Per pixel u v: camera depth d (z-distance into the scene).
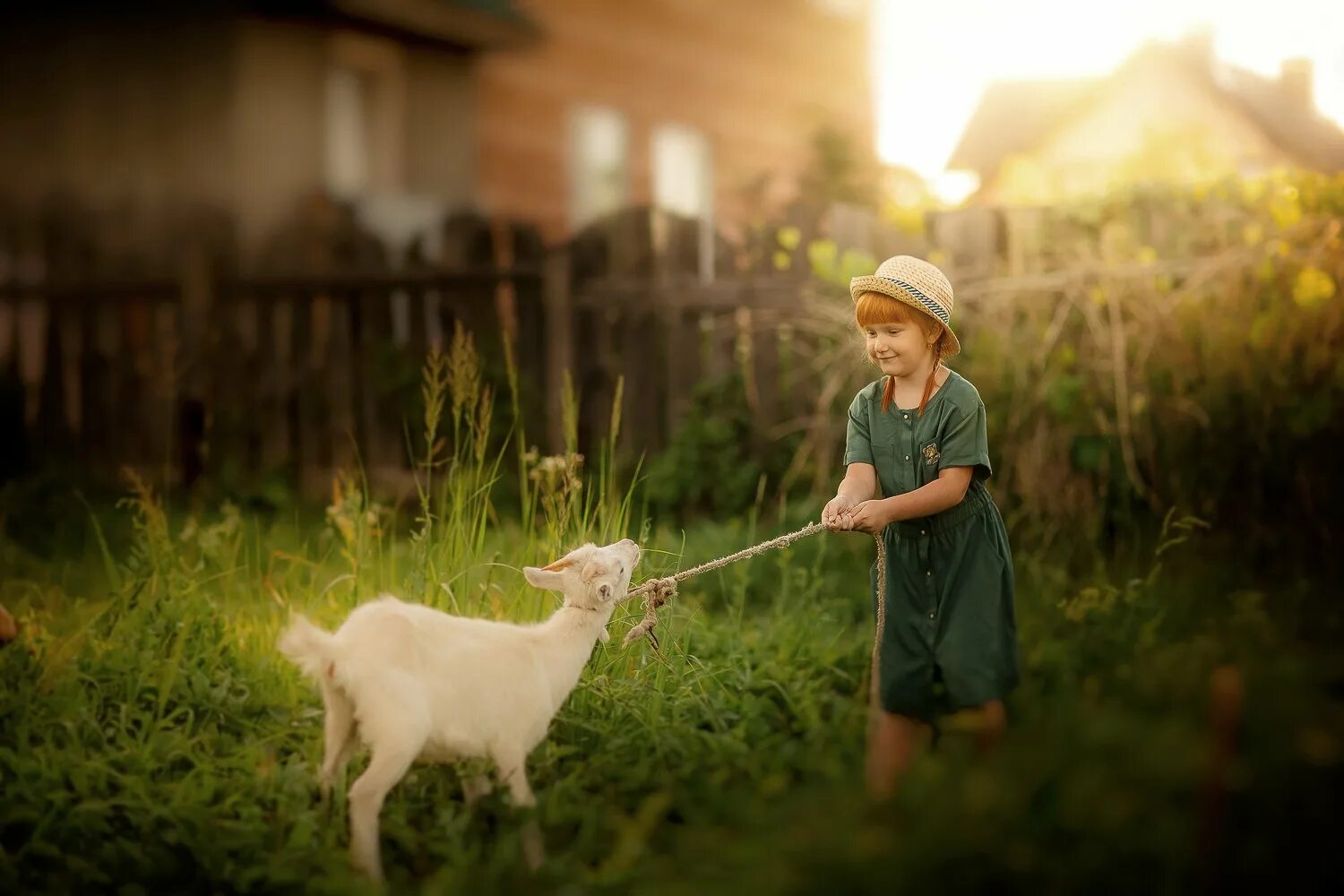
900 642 3.88
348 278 8.50
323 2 11.15
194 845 3.29
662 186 15.52
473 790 3.56
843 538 6.43
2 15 12.02
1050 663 4.41
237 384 8.82
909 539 3.89
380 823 3.43
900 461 3.93
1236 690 2.65
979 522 3.86
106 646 4.53
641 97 15.04
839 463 6.88
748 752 3.73
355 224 8.99
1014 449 6.44
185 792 3.55
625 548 3.73
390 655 3.33
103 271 9.27
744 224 7.58
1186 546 5.95
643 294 7.73
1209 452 6.25
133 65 11.48
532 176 13.86
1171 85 21.27
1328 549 5.87
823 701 4.37
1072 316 6.53
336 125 12.10
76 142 11.77
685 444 7.32
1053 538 6.27
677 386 7.70
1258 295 6.30
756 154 16.84
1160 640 4.54
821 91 18.02
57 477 8.38
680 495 7.30
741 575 5.66
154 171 11.41
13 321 9.38
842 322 6.98
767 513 7.12
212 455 8.73
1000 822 2.64
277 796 3.55
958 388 3.86
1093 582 5.61
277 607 5.09
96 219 9.36
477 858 3.21
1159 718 3.21
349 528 5.20
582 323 7.93
